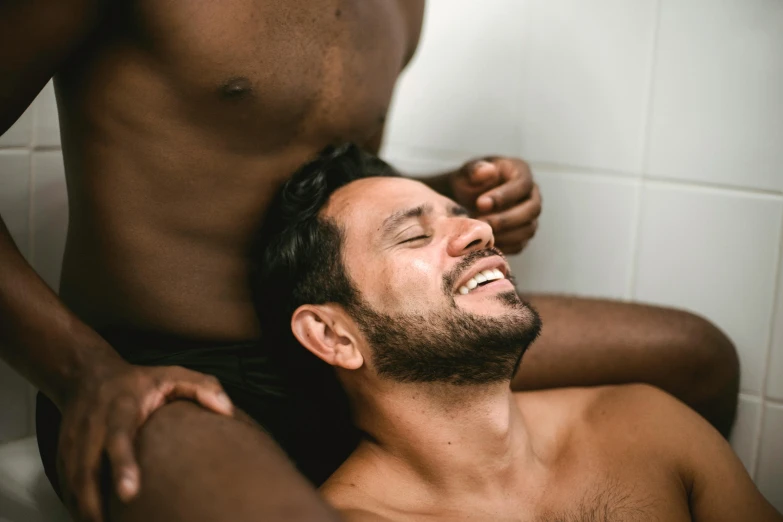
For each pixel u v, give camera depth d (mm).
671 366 1002
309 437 899
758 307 1116
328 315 832
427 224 828
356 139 915
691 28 1115
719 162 1119
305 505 540
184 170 802
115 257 816
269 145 835
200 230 833
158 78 770
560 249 1251
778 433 1118
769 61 1072
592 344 1002
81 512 599
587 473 833
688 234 1154
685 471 851
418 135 1335
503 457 799
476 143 1290
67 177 850
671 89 1140
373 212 831
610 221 1207
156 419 615
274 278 858
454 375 774
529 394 958
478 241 808
